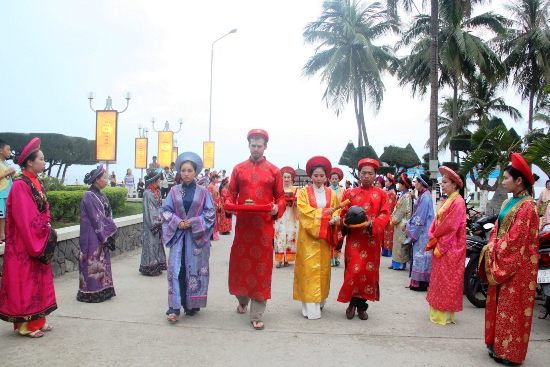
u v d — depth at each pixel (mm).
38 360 3924
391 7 18156
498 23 24531
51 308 4609
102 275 5836
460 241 5133
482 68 23453
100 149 17203
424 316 5539
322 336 4703
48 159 18594
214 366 3869
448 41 23000
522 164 4066
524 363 4125
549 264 5160
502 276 3965
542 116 30672
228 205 4816
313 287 5242
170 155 28984
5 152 7215
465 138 11461
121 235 9758
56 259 7180
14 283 4344
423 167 20672
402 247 8594
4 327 4785
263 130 5121
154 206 7578
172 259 5039
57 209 9547
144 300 5945
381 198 5402
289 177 8859
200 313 5434
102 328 4785
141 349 4219
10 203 4395
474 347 4492
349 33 27328
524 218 3980
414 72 26750
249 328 4914
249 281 4930
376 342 4562
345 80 27453
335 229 5312
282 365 3918
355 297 5309
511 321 3984
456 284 5090
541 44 25406
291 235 8883
